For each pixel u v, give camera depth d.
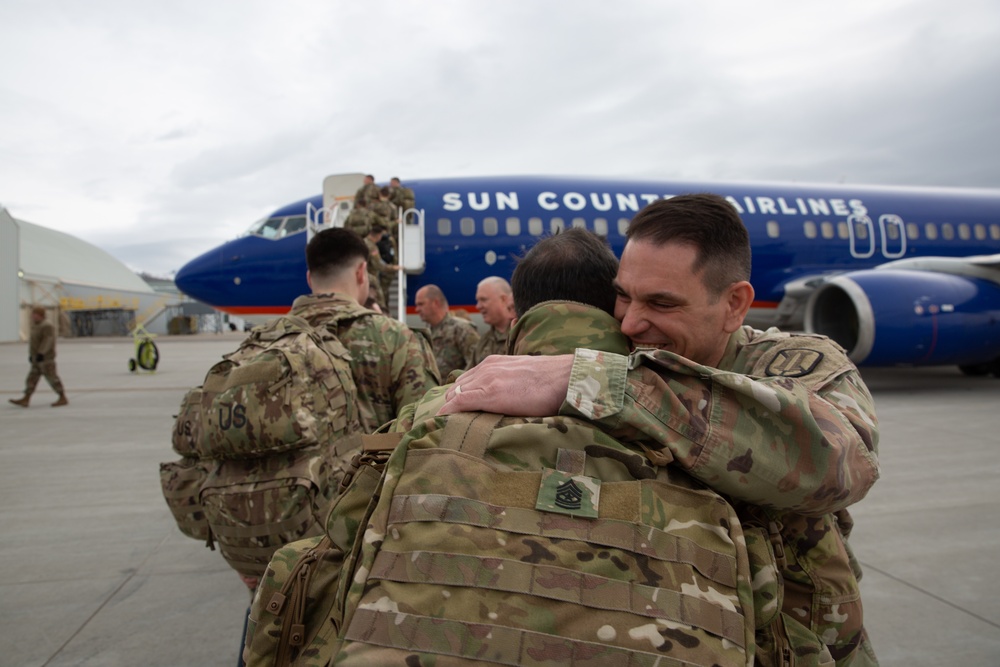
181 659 2.41
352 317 2.19
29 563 3.34
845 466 0.85
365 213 7.27
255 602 1.01
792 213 10.48
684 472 0.87
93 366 16.64
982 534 3.63
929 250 10.94
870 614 2.73
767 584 0.83
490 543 0.73
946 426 6.59
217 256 9.57
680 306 1.04
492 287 4.05
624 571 0.72
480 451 0.81
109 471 5.23
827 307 9.64
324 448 1.88
